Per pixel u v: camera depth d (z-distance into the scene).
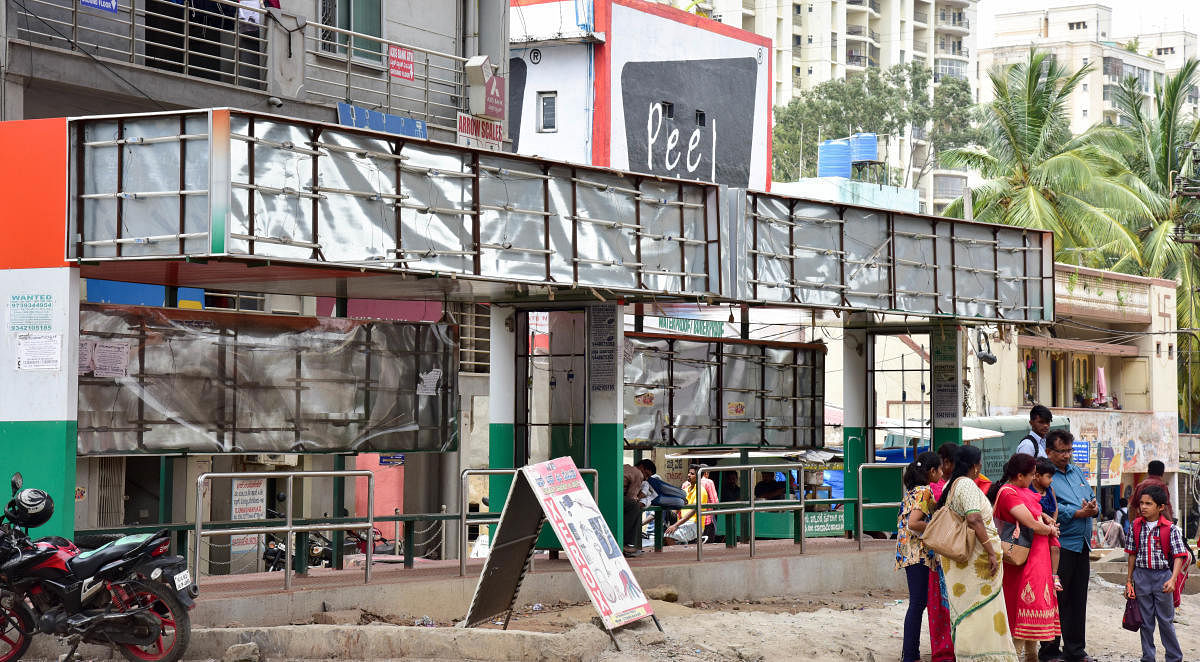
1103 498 36.91
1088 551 11.08
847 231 15.14
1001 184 39.28
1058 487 11.09
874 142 43.53
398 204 10.99
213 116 10.05
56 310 10.45
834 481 26.92
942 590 10.06
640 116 29.72
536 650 9.55
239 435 12.76
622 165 29.14
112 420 11.89
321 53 19.55
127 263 10.62
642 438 15.88
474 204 11.51
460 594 11.98
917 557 10.36
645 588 13.01
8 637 9.52
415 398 14.13
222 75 18.75
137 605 9.31
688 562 13.73
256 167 10.16
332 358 13.48
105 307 11.90
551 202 12.14
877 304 15.41
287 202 10.34
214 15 18.02
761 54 33.56
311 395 13.30
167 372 12.29
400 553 21.05
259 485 17.62
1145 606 11.25
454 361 14.44
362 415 13.70
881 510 17.66
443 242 11.30
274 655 9.76
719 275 13.59
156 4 18.36
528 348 14.12
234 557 16.97
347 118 19.36
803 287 14.55
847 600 14.38
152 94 16.91
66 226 10.45
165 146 10.28
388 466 23.42
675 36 30.77
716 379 16.89
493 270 11.62
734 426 17.05
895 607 13.87
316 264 10.43
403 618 11.21
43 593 9.25
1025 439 11.80
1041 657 11.09
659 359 16.19
